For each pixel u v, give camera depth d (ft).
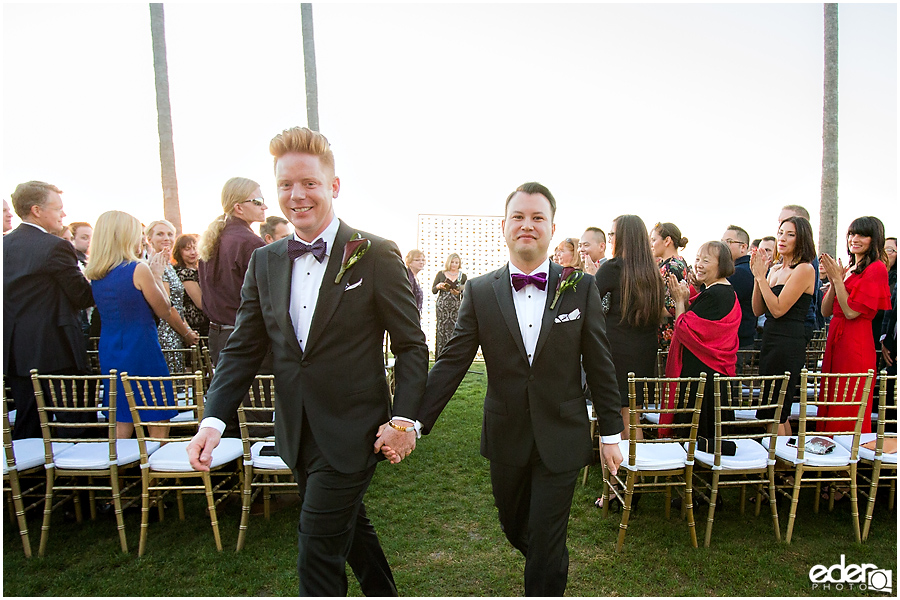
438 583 8.70
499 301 6.89
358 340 6.02
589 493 12.16
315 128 26.11
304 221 5.93
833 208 27.37
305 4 25.88
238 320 6.52
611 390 6.83
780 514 11.08
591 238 14.34
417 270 27.55
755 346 15.87
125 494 11.34
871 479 10.50
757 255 12.14
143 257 14.71
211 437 5.79
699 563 9.24
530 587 6.44
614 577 8.88
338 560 5.78
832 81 27.27
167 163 26.66
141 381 9.25
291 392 6.00
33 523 10.63
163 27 26.45
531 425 6.70
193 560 9.26
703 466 10.94
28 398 11.16
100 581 8.64
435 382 6.80
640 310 11.12
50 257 10.92
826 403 9.83
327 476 5.79
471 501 11.66
